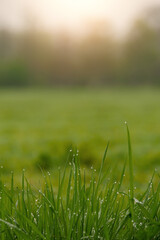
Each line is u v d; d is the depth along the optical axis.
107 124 18.34
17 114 26.75
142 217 2.15
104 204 2.19
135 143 10.76
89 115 25.02
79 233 2.06
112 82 108.75
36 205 2.30
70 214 2.14
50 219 2.10
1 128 17.05
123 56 109.56
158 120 20.56
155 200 2.10
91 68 109.94
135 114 25.34
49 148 9.80
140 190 4.55
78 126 17.56
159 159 7.39
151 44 109.62
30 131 15.58
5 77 102.88
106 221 2.11
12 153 9.34
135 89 87.50
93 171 2.24
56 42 110.81
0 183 2.17
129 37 109.62
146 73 107.75
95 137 12.36
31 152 9.30
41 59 111.06
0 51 120.69
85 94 64.88
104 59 108.88
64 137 12.97
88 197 2.16
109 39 109.31
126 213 2.21
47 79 109.75
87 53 109.44
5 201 2.23
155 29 115.06
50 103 40.81
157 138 12.12
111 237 2.08
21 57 110.88
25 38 115.31
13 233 2.15
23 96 59.38
